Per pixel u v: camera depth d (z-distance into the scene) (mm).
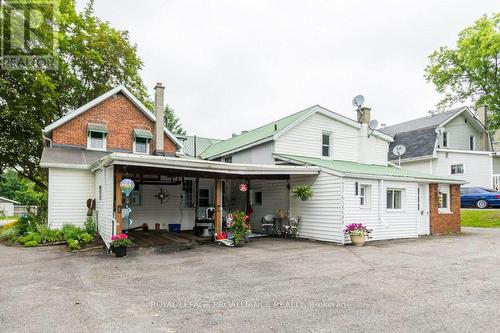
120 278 7066
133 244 11672
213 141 28031
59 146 15969
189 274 7418
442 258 9164
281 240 13203
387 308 5141
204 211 17922
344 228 12031
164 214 16938
